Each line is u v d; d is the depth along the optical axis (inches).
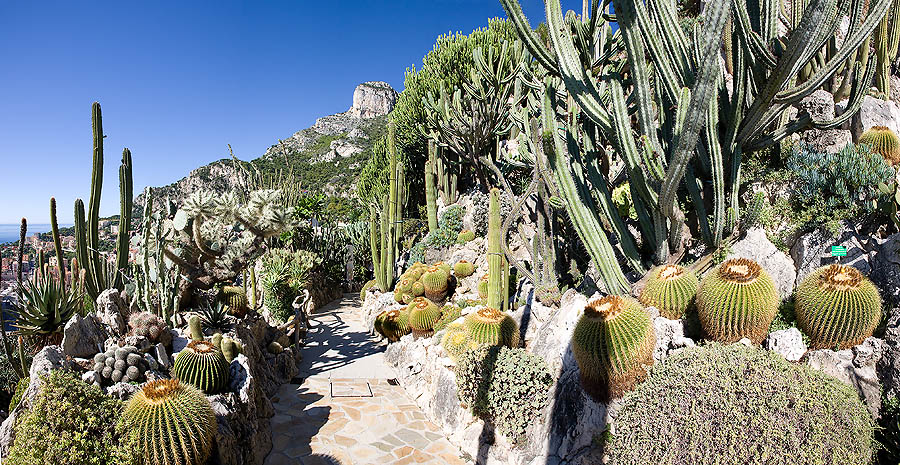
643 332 167.5
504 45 584.1
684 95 191.0
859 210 203.6
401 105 825.5
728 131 233.9
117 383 184.9
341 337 456.8
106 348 203.2
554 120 254.7
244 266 322.7
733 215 229.0
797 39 190.5
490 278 337.4
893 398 144.3
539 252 309.0
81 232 263.0
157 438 154.9
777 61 208.5
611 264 238.2
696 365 149.7
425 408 281.7
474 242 535.8
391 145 591.2
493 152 665.0
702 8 358.6
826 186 215.8
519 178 558.3
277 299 430.9
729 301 168.1
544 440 194.7
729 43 310.8
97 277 271.4
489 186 625.0
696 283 196.4
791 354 166.1
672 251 243.3
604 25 291.3
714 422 135.6
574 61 226.8
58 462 139.2
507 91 580.4
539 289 285.0
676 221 230.5
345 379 335.0
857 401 139.1
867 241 196.2
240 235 362.0
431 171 657.6
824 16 181.9
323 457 225.8
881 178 198.1
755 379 138.6
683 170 199.0
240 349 246.4
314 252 651.5
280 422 262.5
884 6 198.7
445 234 601.0
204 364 205.3
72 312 236.8
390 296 494.3
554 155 249.0
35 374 170.6
